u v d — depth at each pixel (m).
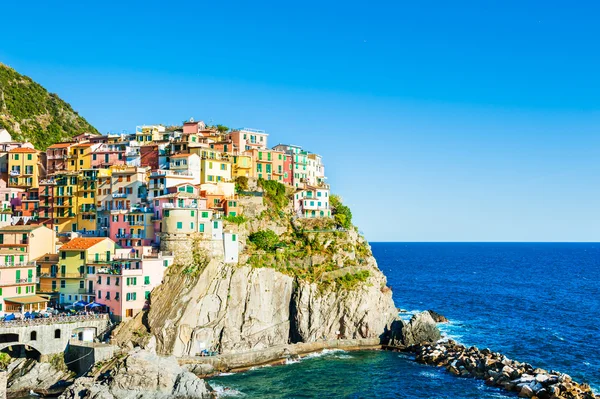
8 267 116.69
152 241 136.75
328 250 145.88
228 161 155.62
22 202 158.25
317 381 110.00
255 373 114.62
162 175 140.25
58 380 104.12
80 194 152.50
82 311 118.62
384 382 109.88
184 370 102.81
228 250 132.88
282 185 163.25
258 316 128.12
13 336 107.62
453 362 119.12
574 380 110.81
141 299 120.06
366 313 137.38
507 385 104.69
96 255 125.69
